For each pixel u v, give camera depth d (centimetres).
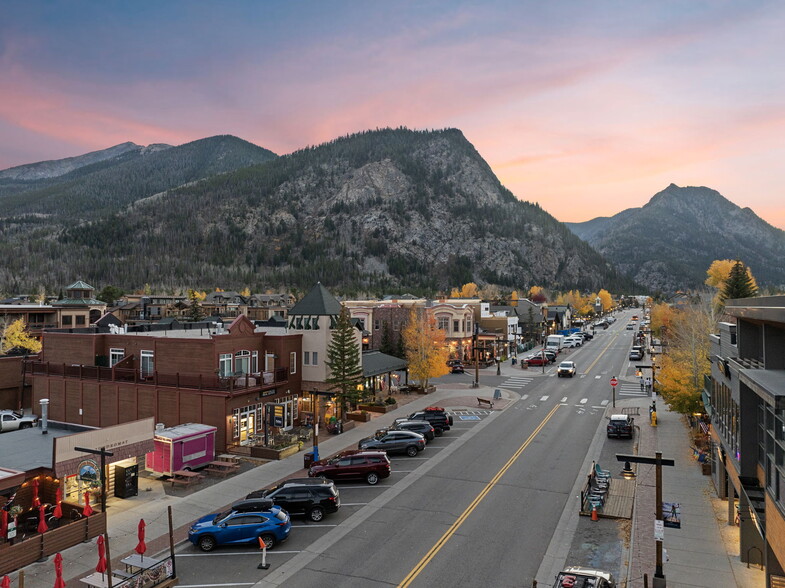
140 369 3966
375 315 8119
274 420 3797
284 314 16288
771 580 1598
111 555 2083
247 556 2078
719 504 2553
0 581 1838
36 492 2397
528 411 4922
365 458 2973
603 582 1638
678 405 3816
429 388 5900
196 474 2977
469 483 2928
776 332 1714
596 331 14500
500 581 1852
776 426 1452
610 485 2816
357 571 1938
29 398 4984
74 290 9800
